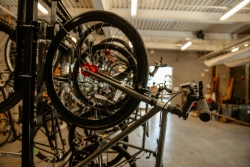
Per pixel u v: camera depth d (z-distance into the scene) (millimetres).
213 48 7250
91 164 1753
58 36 1176
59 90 1905
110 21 1102
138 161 2711
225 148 3434
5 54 1898
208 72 8719
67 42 1807
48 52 1174
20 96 1462
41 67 1131
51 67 1181
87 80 1818
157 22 4734
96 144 1700
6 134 3156
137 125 1021
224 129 5066
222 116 6242
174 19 4051
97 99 1727
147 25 5008
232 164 2727
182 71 8766
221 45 7137
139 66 1049
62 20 1836
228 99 7992
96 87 1944
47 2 1560
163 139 958
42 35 1129
